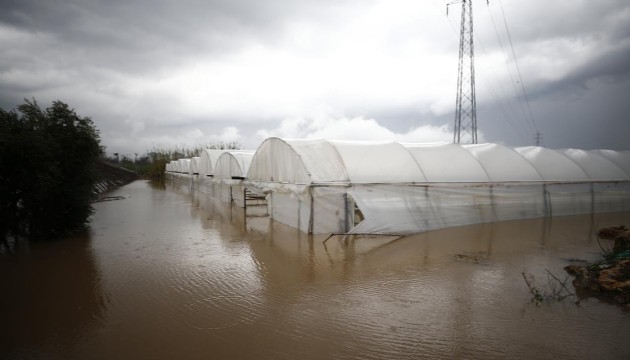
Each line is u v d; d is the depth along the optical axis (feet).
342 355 13.19
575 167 47.55
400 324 15.53
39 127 34.30
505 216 40.45
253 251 28.50
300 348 13.73
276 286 20.49
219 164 70.85
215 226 40.16
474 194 38.88
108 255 27.66
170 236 34.73
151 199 71.00
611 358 12.59
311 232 33.99
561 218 41.78
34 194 30.76
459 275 21.80
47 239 33.37
